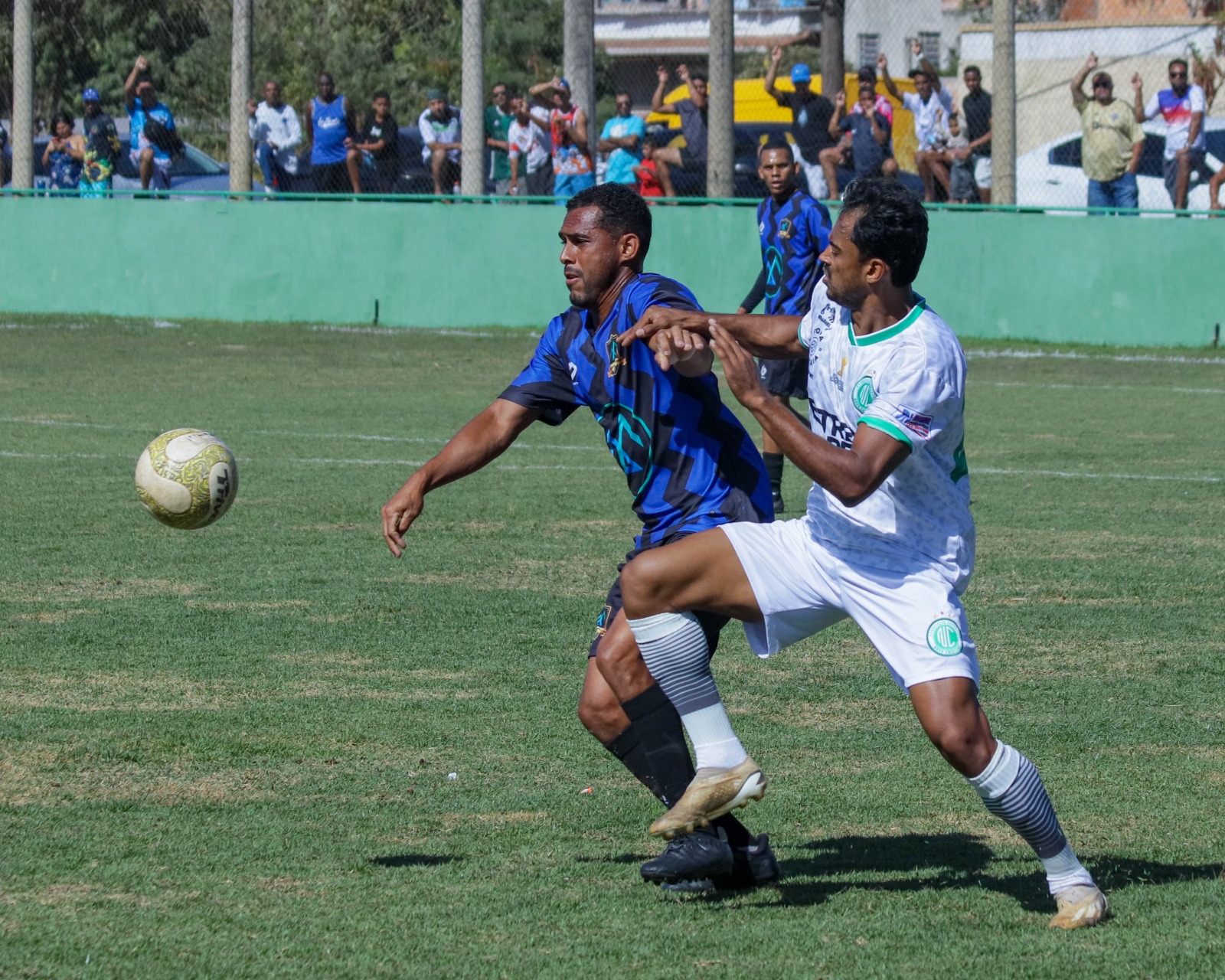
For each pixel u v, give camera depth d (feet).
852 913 47.29
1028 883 50.26
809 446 44.16
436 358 224.74
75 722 67.26
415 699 71.46
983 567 100.42
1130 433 161.58
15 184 287.28
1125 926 46.14
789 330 52.26
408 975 42.06
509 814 56.80
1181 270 237.45
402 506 52.70
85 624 84.23
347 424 162.30
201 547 104.22
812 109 251.80
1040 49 307.58
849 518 46.75
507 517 115.96
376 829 54.90
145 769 61.31
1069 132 306.96
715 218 253.44
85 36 302.45
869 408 45.39
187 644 80.53
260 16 317.83
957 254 246.68
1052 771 62.44
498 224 261.65
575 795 59.00
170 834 53.98
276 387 192.85
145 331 255.29
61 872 50.08
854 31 434.71
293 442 150.41
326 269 269.44
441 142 271.08
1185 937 45.24
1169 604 90.94
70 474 131.85
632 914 47.09
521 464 142.10
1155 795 59.52
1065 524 114.21
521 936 45.14
